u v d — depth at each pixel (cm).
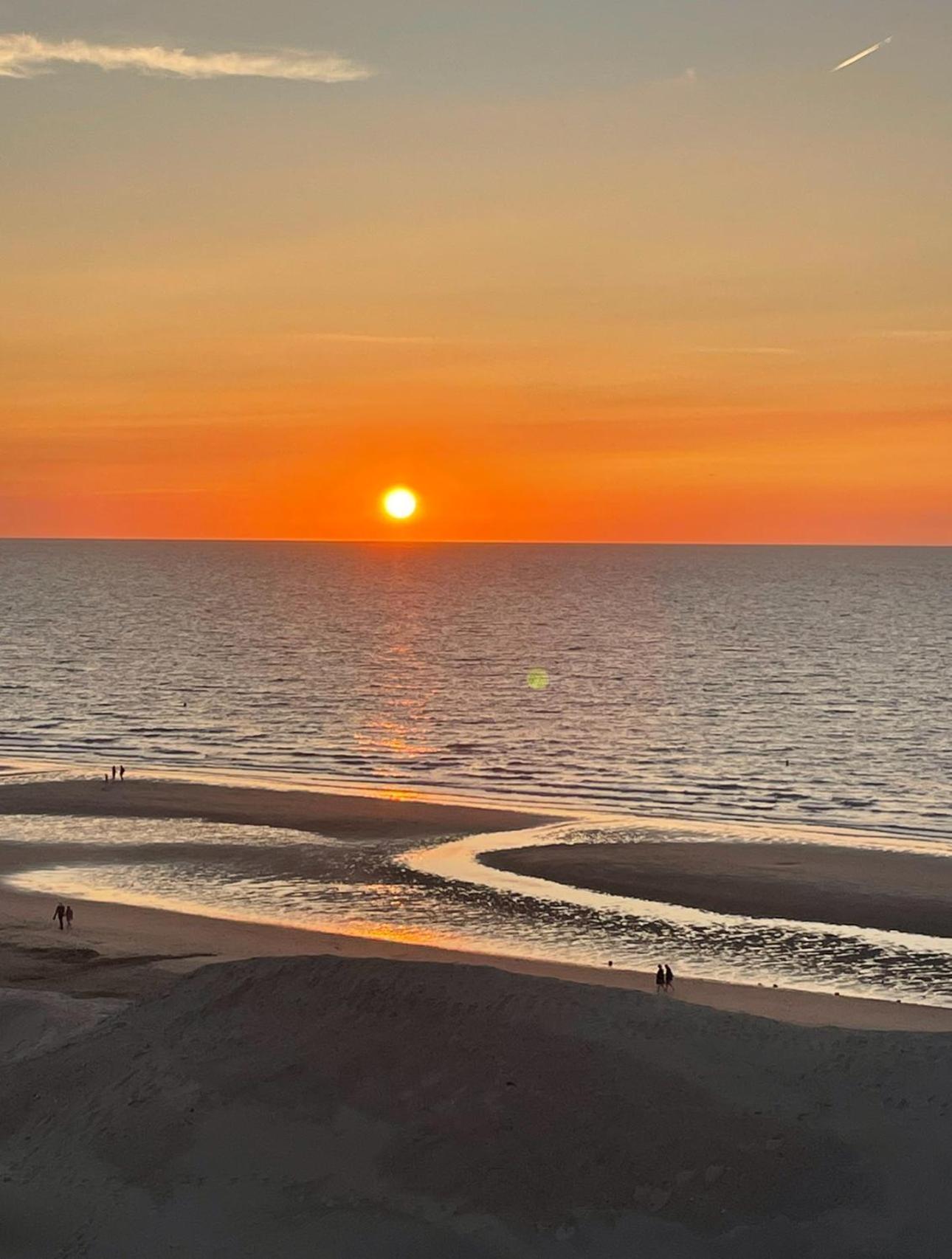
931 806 8669
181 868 6700
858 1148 2338
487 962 5116
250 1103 2625
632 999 2922
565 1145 2391
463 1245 2186
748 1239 2159
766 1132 2392
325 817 7994
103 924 5609
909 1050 2692
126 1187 2423
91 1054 2931
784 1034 2792
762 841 7369
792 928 5631
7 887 6309
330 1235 2233
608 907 5944
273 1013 2931
